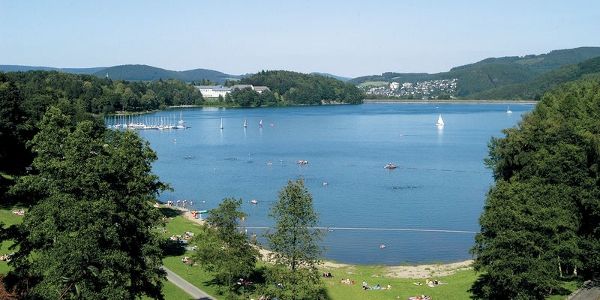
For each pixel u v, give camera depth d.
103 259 45.19
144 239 53.97
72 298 45.50
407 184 180.75
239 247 74.00
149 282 55.50
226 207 74.44
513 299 68.25
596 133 84.62
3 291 48.75
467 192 167.25
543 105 111.12
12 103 120.31
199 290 74.00
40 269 46.06
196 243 77.00
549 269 68.06
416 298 77.69
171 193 169.12
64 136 58.59
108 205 46.78
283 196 66.44
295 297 64.06
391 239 118.19
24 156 126.00
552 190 76.44
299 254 65.06
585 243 75.56
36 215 49.12
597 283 76.06
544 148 87.12
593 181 77.38
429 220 134.25
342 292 79.69
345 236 120.19
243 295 73.00
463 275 90.69
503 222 66.88
